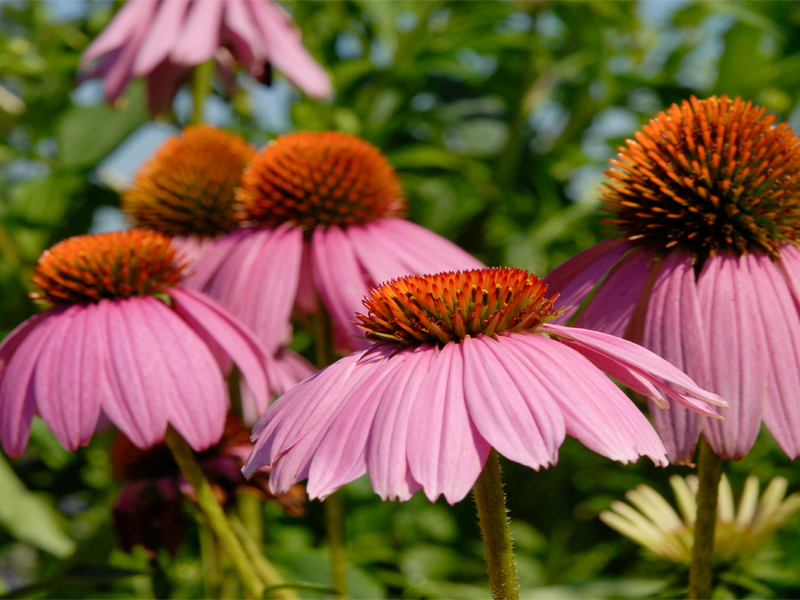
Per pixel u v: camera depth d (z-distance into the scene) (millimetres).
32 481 563
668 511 429
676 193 391
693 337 374
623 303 389
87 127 591
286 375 473
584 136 688
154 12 539
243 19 533
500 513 344
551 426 329
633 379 353
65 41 670
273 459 339
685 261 386
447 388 336
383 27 615
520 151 684
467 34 619
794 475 523
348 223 467
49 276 414
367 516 568
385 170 485
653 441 333
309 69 541
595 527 566
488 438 328
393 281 364
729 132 394
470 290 352
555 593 435
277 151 475
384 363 347
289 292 448
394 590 536
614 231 405
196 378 397
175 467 455
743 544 408
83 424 390
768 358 369
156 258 421
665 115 405
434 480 325
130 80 532
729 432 365
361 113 635
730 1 582
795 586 432
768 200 386
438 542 571
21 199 614
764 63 588
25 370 400
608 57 632
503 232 653
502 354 341
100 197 601
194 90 549
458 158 609
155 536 453
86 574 421
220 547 451
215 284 459
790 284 379
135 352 396
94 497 574
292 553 469
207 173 502
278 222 466
